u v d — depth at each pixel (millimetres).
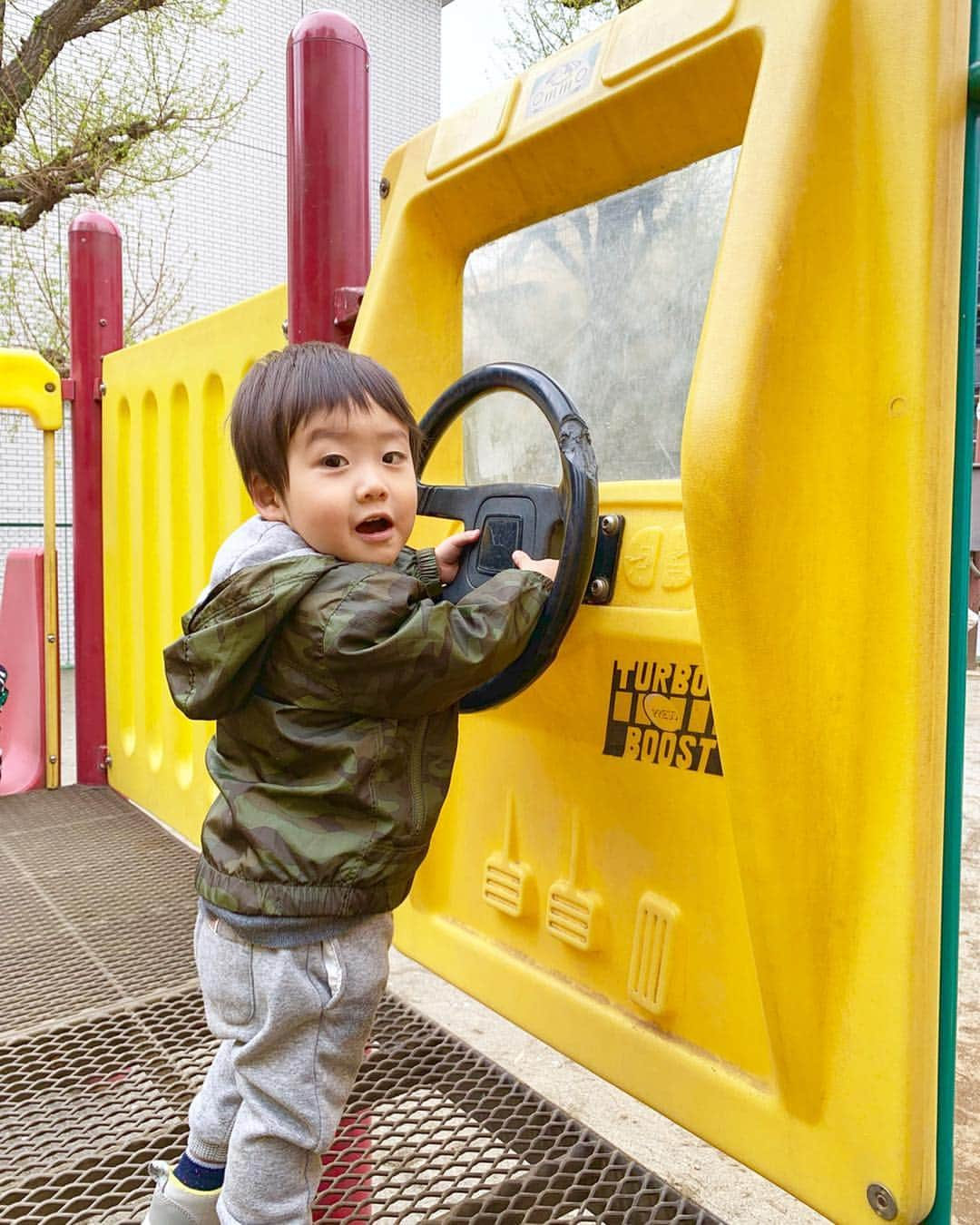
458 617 958
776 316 864
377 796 979
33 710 3363
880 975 908
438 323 1448
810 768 920
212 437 2514
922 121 861
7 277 7383
